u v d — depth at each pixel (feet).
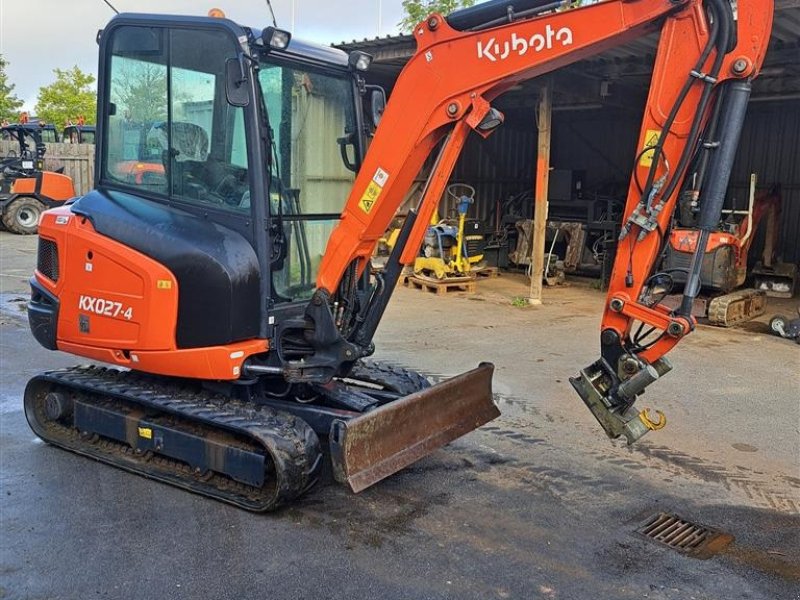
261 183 13.26
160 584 11.04
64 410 16.39
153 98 14.38
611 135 51.21
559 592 11.11
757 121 46.09
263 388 15.20
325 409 14.65
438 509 13.73
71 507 13.43
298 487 13.06
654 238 12.14
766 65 32.14
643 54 31.58
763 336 29.14
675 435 17.84
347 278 14.29
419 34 12.92
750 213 32.78
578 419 18.72
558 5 12.07
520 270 46.37
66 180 57.31
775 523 13.51
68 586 10.94
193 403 14.29
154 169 14.61
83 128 66.95
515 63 12.26
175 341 13.67
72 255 14.73
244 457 13.34
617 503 14.16
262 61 13.34
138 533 12.53
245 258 13.37
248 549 12.10
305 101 14.34
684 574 11.72
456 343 26.68
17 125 56.39
